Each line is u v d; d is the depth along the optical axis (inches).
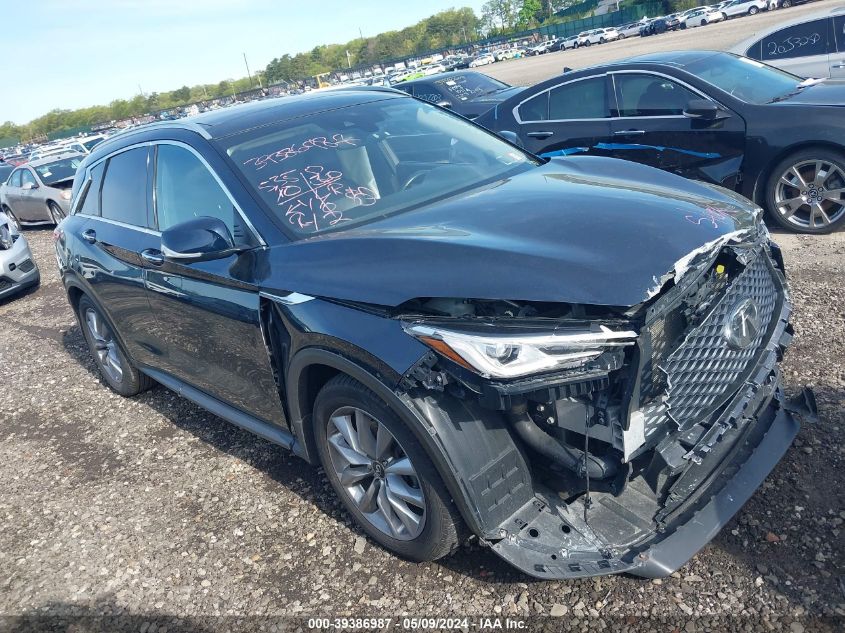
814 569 101.6
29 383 241.4
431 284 96.8
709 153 247.8
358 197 131.3
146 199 159.8
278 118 150.2
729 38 1240.8
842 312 174.4
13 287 357.7
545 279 92.1
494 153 155.4
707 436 97.3
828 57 352.8
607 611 101.2
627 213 106.0
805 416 119.8
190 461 166.6
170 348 160.6
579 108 282.0
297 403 121.4
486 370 88.5
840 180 224.5
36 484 170.9
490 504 98.7
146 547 137.1
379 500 115.6
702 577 103.6
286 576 121.3
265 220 124.7
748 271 107.7
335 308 106.4
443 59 3230.8
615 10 3427.7
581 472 97.3
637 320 89.7
